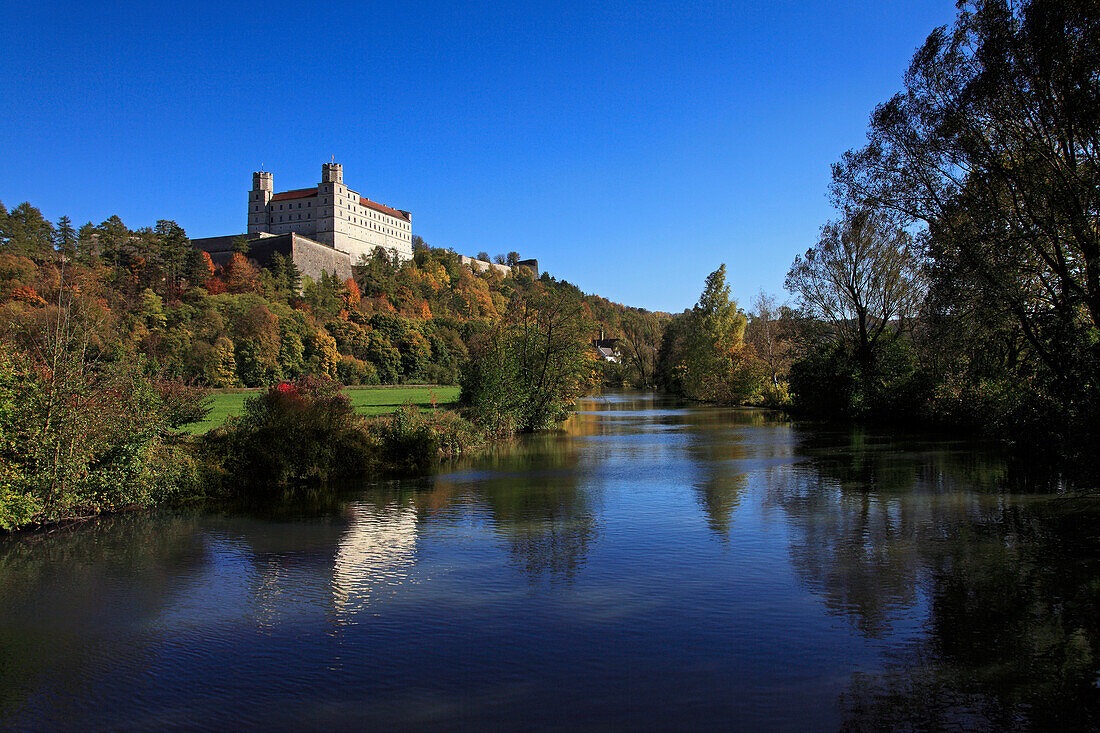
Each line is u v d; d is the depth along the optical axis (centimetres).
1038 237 2067
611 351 13888
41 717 685
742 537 1380
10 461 1471
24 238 10344
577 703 693
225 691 735
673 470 2377
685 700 696
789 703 688
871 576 1101
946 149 2383
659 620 925
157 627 922
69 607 1004
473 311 15025
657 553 1268
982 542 1292
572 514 1633
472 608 983
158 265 10381
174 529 1500
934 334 2525
